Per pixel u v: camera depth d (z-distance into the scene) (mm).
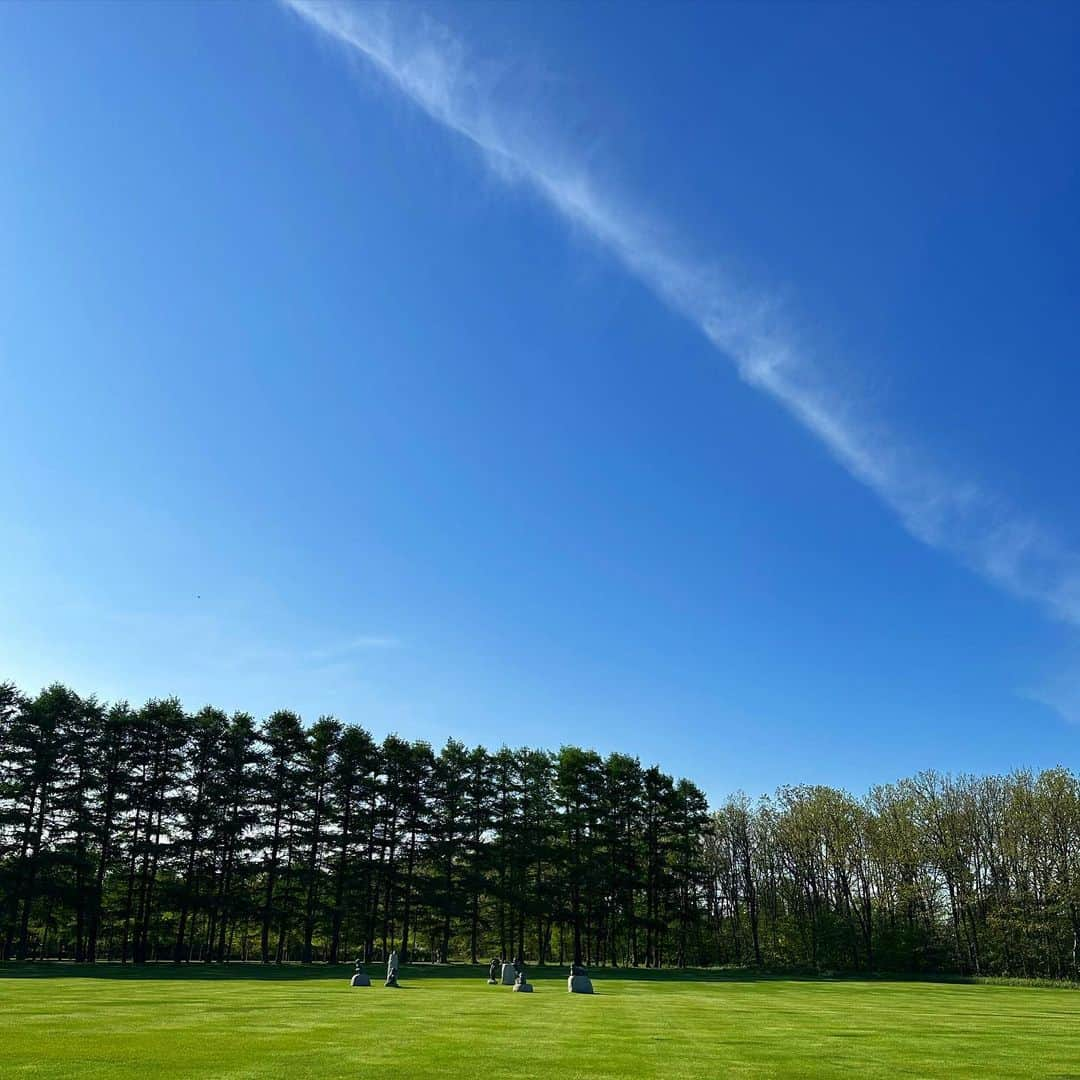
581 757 79188
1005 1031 26438
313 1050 17656
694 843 86188
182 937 62000
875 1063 18453
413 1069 15617
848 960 79938
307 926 67000
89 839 60781
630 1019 27156
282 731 68938
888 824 84188
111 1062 15453
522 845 74688
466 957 86438
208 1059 16031
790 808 92250
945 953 78125
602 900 78250
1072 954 71688
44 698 60688
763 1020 28312
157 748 64812
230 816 64938
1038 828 74812
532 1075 15414
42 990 33125
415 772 73625
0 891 56812
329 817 70188
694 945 90688
